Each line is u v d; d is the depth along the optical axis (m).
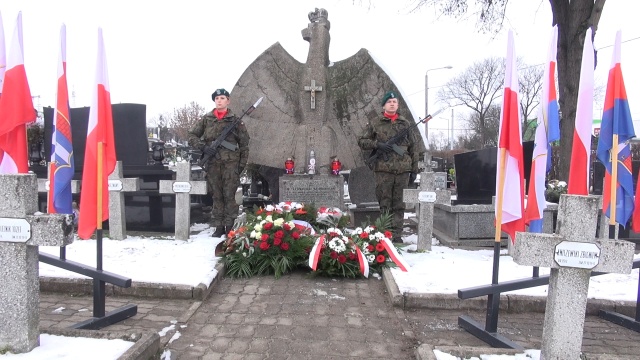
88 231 3.48
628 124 3.57
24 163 3.21
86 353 2.55
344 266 5.01
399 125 6.44
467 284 4.45
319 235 5.54
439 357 2.68
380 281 4.98
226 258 5.16
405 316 3.94
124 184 6.52
